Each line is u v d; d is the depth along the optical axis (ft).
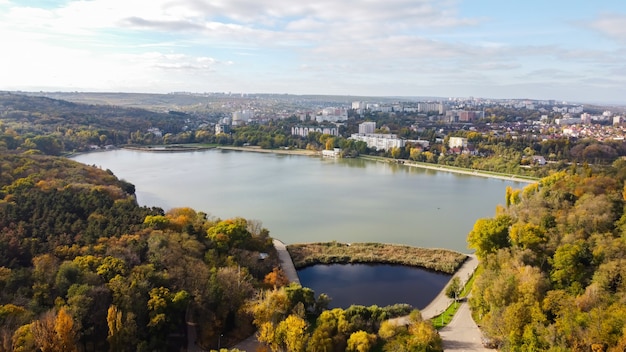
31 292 392.88
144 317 388.78
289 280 542.16
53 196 608.19
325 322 392.06
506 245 545.03
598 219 515.91
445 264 593.42
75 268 414.62
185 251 503.20
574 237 491.31
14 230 499.92
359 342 370.94
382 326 393.70
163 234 528.22
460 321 443.32
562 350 330.95
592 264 450.71
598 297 379.14
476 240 556.92
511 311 380.17
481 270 551.18
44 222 529.45
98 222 549.13
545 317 372.99
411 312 428.97
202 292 426.51
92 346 369.09
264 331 381.81
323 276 577.43
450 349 392.06
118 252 466.29
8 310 348.79
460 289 520.83
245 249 579.07
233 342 401.70
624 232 483.10
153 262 462.19
